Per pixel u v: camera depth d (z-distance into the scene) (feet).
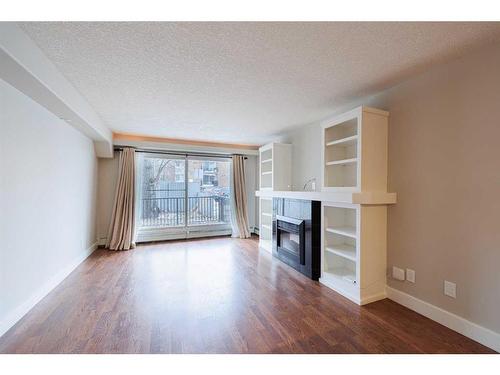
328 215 9.82
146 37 5.32
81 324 6.53
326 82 7.66
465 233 6.09
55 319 6.77
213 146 17.76
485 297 5.70
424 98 7.06
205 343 5.77
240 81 7.57
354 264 9.74
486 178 5.70
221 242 16.69
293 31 5.11
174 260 12.48
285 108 10.16
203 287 9.09
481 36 5.30
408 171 7.54
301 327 6.46
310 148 12.85
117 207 14.83
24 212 7.06
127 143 15.15
